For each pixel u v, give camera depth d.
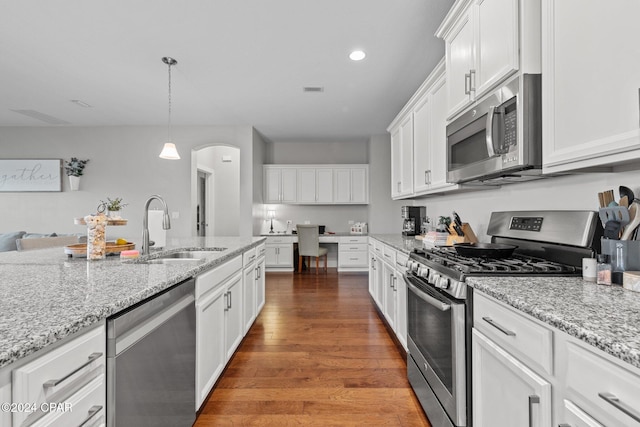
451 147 2.02
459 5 1.76
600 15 0.97
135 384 1.04
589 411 0.71
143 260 1.87
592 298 0.95
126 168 5.04
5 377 0.62
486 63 1.55
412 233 3.68
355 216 6.32
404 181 3.43
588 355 0.71
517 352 0.98
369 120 4.84
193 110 4.34
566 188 1.55
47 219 5.01
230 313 2.20
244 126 5.09
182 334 1.41
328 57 2.90
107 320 0.92
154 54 2.84
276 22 2.37
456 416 1.30
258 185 5.60
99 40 2.60
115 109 4.28
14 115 4.51
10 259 1.83
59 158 5.03
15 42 2.63
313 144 6.33
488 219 2.29
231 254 2.18
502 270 1.33
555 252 1.51
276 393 1.96
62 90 3.64
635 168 1.17
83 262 1.72
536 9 1.31
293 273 5.68
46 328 0.72
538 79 1.31
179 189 5.03
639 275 1.02
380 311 3.41
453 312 1.32
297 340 2.75
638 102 0.85
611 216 1.16
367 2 2.16
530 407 0.87
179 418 1.37
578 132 1.06
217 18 2.32
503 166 1.42
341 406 1.83
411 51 2.80
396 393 1.96
